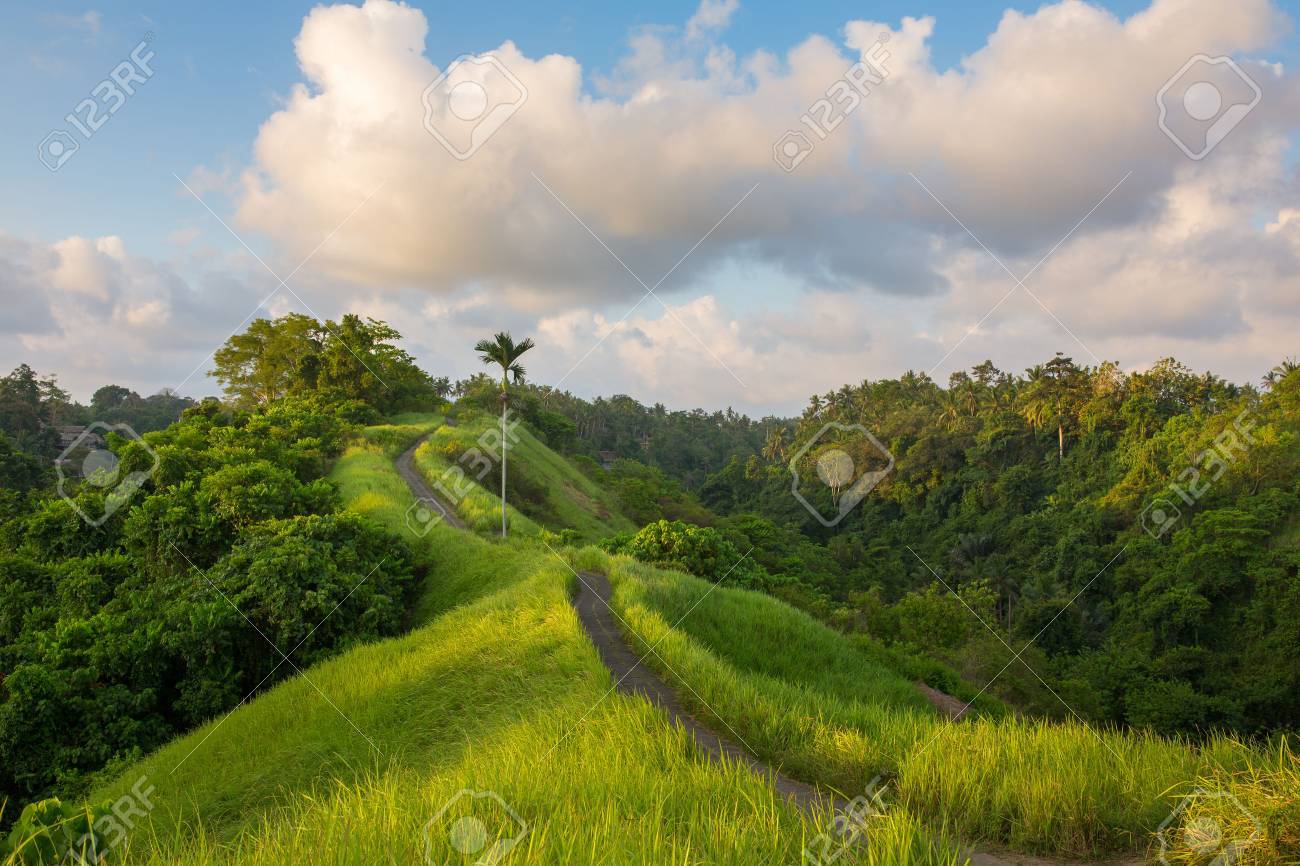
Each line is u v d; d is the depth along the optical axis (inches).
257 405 2977.4
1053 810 265.6
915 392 4972.9
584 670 528.1
